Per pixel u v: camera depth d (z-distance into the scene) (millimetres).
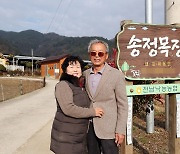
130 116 3646
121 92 2846
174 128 3898
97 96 2906
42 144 5297
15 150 4949
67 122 2738
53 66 41625
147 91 3693
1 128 6812
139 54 3666
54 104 11383
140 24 3666
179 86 3863
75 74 2791
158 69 3756
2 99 15000
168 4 6000
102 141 2949
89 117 2811
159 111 8492
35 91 18141
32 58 51969
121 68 3602
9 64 55000
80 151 2811
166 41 3791
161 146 5238
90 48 2986
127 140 3617
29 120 7828
